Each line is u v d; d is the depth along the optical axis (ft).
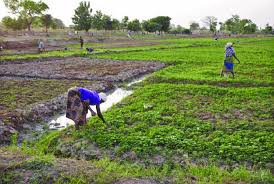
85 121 43.45
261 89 63.31
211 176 30.63
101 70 95.14
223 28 440.86
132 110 51.83
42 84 75.56
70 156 37.24
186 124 44.06
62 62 115.55
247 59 112.57
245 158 34.40
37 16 288.71
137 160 35.19
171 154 35.76
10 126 45.06
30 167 29.84
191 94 61.77
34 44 190.49
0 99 60.08
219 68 91.25
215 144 37.63
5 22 285.64
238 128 43.29
